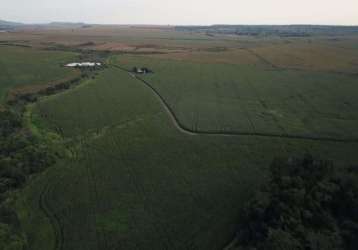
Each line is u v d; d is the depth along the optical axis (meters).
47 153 61.88
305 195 42.28
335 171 47.25
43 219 46.97
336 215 41.88
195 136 71.81
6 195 51.31
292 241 36.47
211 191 52.25
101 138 70.81
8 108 81.88
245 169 57.94
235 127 75.69
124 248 41.94
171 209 48.59
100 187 53.84
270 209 41.75
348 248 38.41
